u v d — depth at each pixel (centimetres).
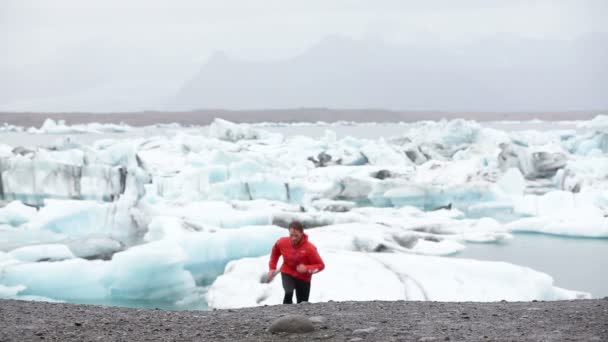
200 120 17975
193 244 1427
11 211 1875
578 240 1845
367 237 1554
